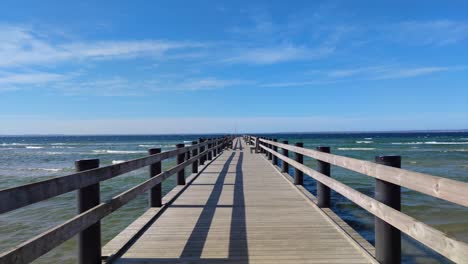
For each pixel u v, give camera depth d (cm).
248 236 488
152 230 520
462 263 207
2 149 7169
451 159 3178
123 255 417
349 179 1658
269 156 1755
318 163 634
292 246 445
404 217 284
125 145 8550
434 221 871
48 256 693
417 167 2508
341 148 5384
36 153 5466
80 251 371
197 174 1147
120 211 1065
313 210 645
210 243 459
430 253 589
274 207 671
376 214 343
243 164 1508
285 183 966
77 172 331
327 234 494
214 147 1828
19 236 883
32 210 1148
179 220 577
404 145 6247
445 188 226
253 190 857
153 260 401
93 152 5588
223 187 902
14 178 2297
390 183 332
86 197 349
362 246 428
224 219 582
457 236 745
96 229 377
